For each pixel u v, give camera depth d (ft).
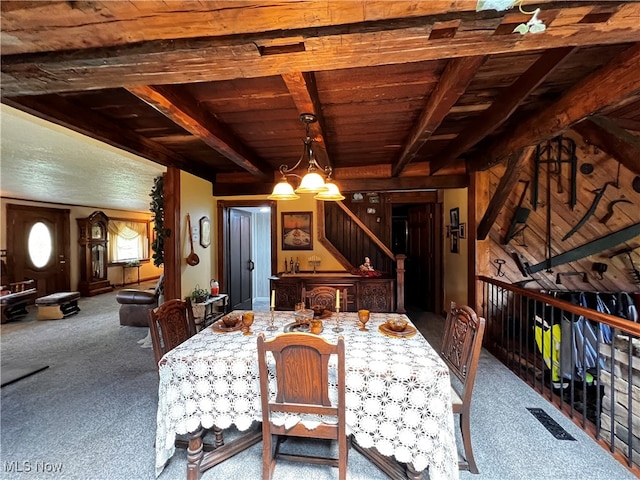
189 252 13.23
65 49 3.84
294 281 14.10
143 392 8.67
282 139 9.68
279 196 8.29
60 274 23.30
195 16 3.22
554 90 6.67
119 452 6.20
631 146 7.23
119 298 15.52
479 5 3.09
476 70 4.96
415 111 7.64
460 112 7.85
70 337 13.92
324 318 8.11
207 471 5.70
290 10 3.16
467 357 5.87
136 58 3.93
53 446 6.39
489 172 12.12
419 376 5.05
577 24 3.40
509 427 6.91
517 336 11.90
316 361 4.68
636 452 6.10
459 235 14.74
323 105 7.25
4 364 10.73
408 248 21.52
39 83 4.59
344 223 17.98
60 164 11.17
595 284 11.62
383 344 6.20
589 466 5.74
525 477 5.49
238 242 18.61
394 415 5.07
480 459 5.92
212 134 7.77
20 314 17.72
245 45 3.71
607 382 7.08
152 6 3.07
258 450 6.26
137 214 31.58
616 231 11.09
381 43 3.73
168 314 6.88
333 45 3.76
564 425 7.00
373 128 8.84
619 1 3.07
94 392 8.68
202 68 4.25
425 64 5.56
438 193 17.66
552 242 11.75
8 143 8.64
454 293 15.58
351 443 6.23
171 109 6.22
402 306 13.85
